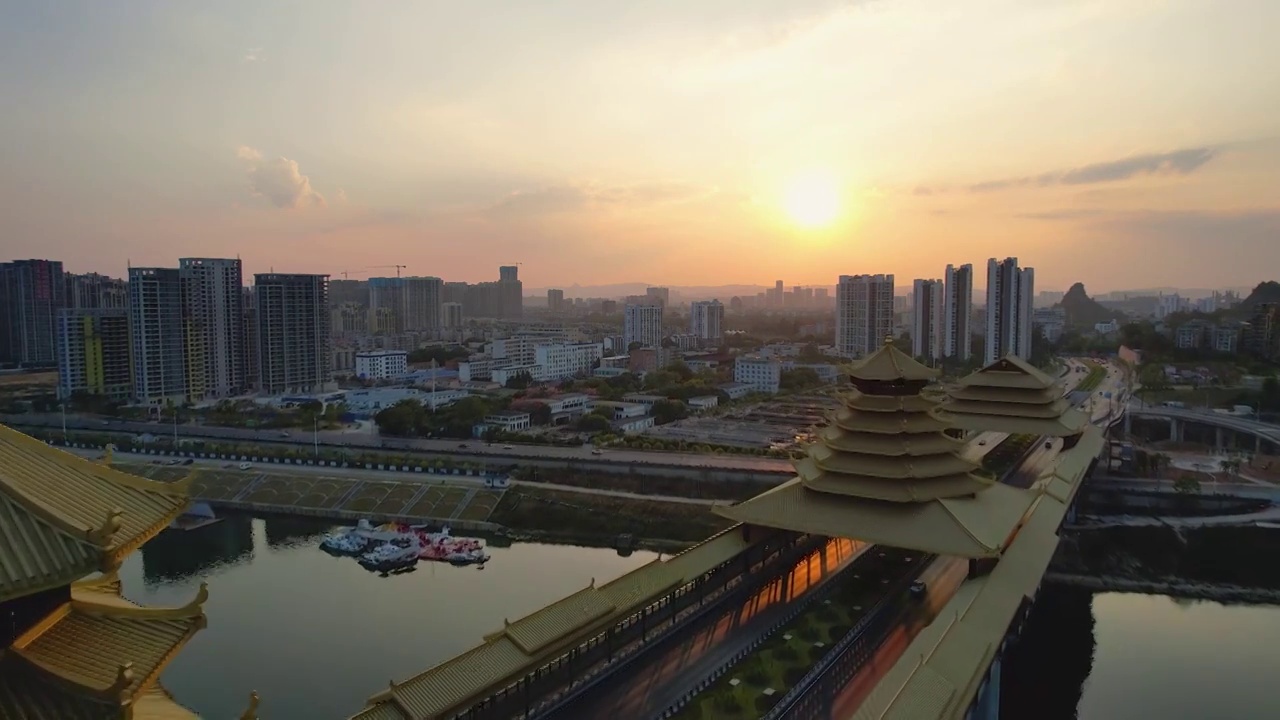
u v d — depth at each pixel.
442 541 134.75
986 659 55.78
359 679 87.00
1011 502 84.00
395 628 101.62
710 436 198.00
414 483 165.12
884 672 62.06
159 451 195.25
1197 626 104.19
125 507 27.14
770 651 65.06
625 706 56.78
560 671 61.66
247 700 82.31
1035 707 83.88
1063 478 108.00
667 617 71.44
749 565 83.88
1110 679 89.62
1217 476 157.62
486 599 112.62
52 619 25.59
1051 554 79.19
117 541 25.05
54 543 23.48
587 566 128.12
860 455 82.31
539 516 148.75
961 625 60.03
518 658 57.06
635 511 146.75
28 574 22.50
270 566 128.75
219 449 192.00
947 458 83.12
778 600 76.00
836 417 88.06
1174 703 84.50
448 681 53.50
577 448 183.88
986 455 140.12
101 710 22.83
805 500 83.00
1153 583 117.06
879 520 77.50
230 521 154.38
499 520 149.75
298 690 84.44
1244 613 108.38
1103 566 122.56
